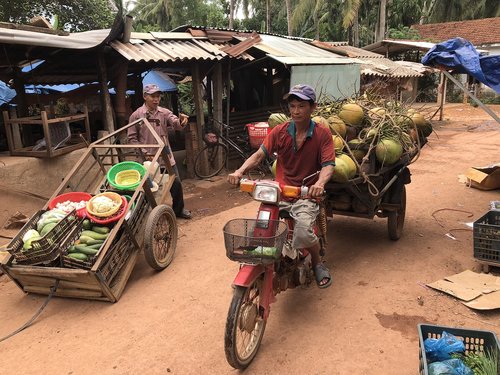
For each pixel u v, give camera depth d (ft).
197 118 30.96
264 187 10.19
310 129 11.60
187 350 11.24
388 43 68.54
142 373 10.47
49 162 21.88
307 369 10.30
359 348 10.96
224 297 13.83
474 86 83.66
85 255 13.20
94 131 36.40
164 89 45.65
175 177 19.72
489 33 89.86
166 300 13.82
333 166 11.34
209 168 32.32
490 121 54.85
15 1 50.80
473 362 8.86
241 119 35.19
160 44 28.48
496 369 8.45
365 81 47.98
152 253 15.11
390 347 10.94
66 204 14.98
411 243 17.40
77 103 40.42
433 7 113.50
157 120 19.70
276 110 37.52
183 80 54.90
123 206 14.74
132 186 16.07
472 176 25.16
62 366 10.91
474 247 14.57
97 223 14.19
